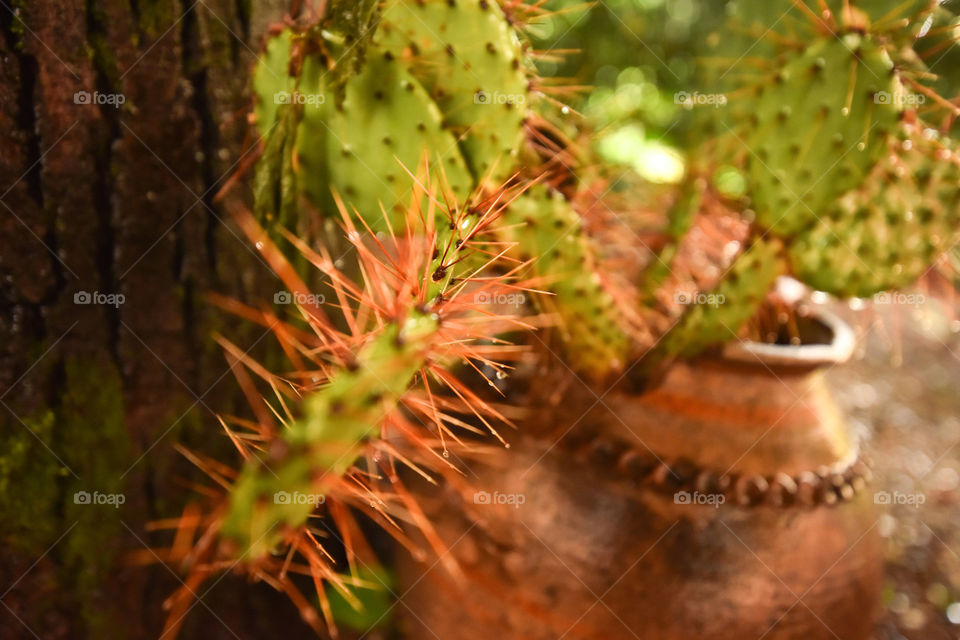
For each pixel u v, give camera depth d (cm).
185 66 75
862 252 73
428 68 65
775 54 81
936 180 73
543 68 147
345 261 84
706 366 75
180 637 85
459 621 81
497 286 67
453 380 61
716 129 83
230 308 80
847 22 70
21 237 73
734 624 74
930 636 101
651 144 112
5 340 74
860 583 78
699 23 156
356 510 93
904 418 152
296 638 90
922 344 180
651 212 93
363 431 52
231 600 86
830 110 69
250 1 76
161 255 77
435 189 63
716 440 75
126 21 72
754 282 73
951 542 116
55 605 79
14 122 71
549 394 77
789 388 76
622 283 81
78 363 77
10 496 77
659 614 74
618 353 73
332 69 64
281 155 67
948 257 80
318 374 64
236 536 51
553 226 68
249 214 79
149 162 75
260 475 51
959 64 107
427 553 81
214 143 77
